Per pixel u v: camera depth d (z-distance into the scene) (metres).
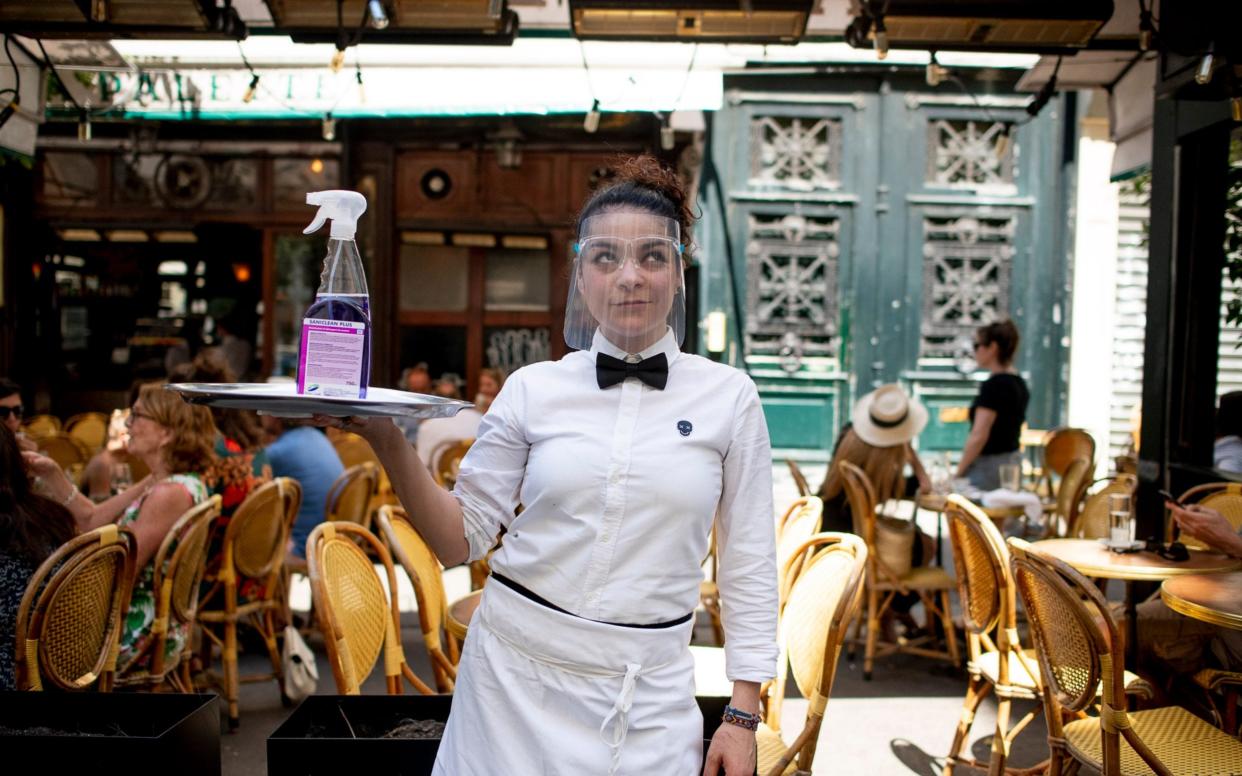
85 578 3.02
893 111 10.30
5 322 9.84
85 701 2.51
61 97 6.18
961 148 10.41
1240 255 4.74
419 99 6.13
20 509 3.02
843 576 2.82
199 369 5.09
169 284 10.66
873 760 4.09
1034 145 10.41
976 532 3.62
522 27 5.25
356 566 3.14
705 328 10.25
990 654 3.88
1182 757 2.94
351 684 2.76
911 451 5.66
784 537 4.09
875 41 4.54
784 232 10.33
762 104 10.24
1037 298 10.49
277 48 6.16
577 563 1.68
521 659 1.70
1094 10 4.37
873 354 10.41
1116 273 10.46
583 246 1.78
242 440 5.12
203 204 9.97
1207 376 4.76
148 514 3.83
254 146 9.94
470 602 3.70
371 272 10.12
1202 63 4.14
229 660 4.46
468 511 1.74
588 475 1.69
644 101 5.97
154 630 3.74
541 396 1.76
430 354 10.38
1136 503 5.00
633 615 1.68
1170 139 4.78
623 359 1.77
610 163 1.88
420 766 2.24
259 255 10.59
